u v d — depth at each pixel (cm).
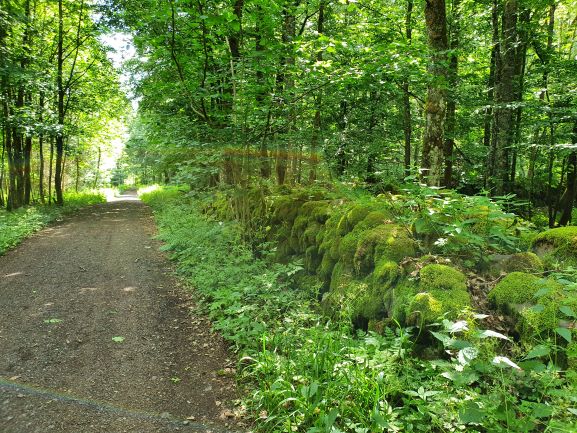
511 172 1412
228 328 466
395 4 1329
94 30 1709
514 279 340
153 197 2266
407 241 438
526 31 1142
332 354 345
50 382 373
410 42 642
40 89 1432
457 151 1471
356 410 292
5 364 400
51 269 756
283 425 308
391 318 374
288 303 498
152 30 788
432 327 331
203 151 827
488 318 329
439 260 405
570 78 1084
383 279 412
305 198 705
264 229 743
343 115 1238
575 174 1288
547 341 259
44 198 2095
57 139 1830
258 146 805
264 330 432
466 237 414
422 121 1323
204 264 700
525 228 451
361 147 1112
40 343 449
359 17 1212
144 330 498
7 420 314
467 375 255
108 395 358
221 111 789
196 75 832
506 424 243
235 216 883
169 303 597
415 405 300
